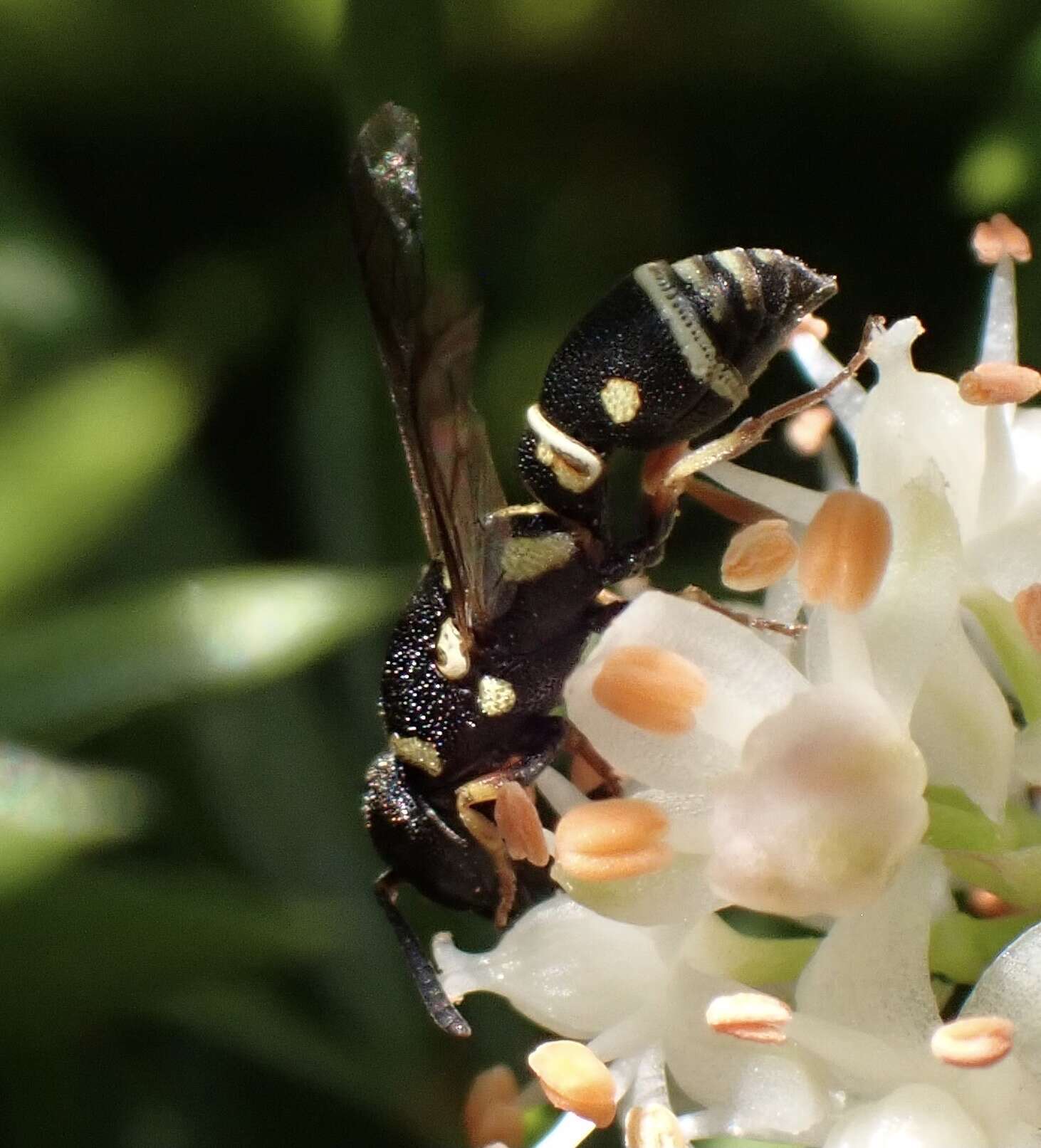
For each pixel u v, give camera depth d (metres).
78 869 0.06
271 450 0.07
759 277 0.06
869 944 0.05
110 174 0.08
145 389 0.07
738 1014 0.05
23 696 0.06
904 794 0.05
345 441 0.07
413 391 0.05
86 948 0.06
